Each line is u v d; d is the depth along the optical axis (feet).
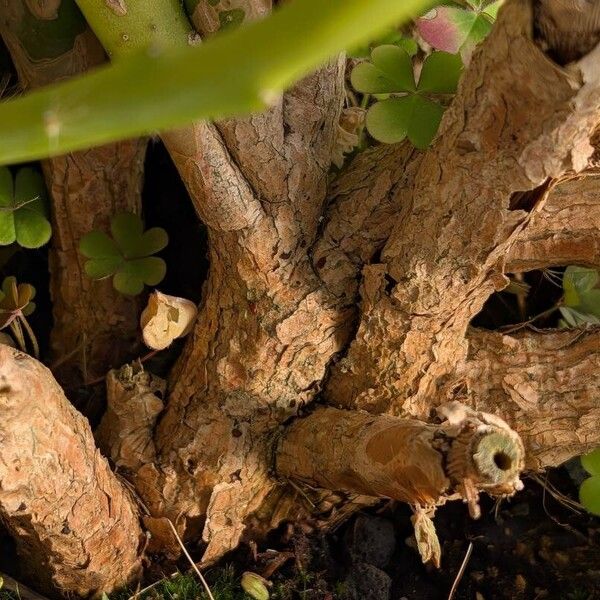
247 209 0.86
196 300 1.11
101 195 0.97
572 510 1.09
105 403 1.06
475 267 0.83
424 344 0.89
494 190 0.77
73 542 0.90
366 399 0.92
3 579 1.00
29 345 1.10
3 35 0.90
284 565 1.06
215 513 0.98
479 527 1.10
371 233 0.88
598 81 0.69
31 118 0.38
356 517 1.09
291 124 0.86
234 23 0.80
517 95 0.72
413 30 0.98
